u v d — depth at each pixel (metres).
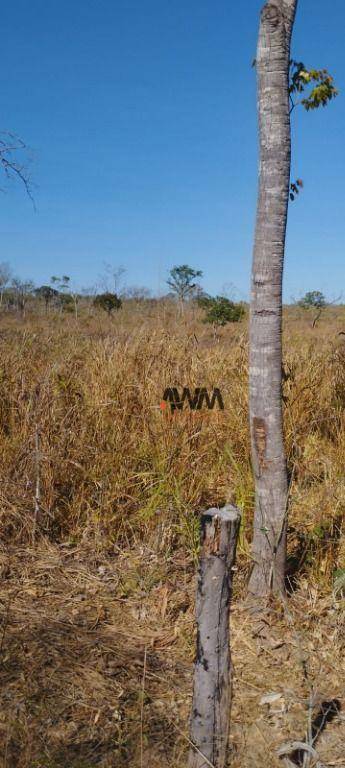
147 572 4.09
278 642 3.40
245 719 2.88
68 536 4.50
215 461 5.18
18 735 2.65
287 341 8.04
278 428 3.53
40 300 22.06
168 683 3.08
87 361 6.74
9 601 3.64
